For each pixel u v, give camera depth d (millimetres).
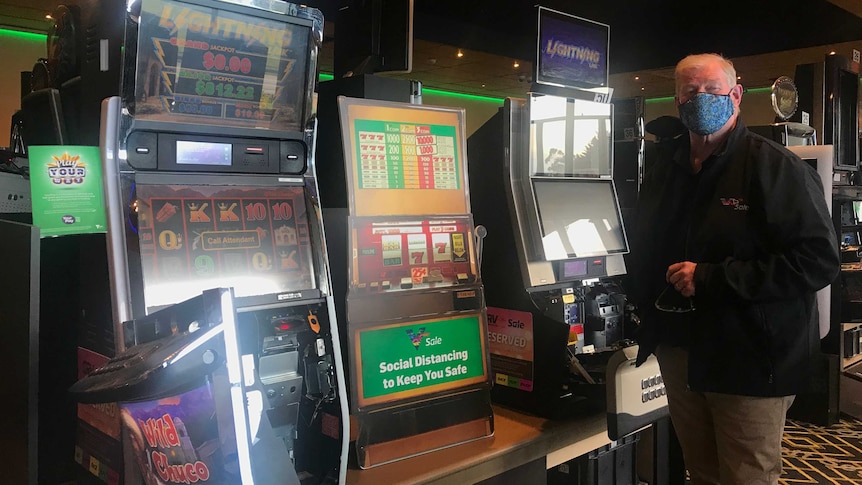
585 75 3309
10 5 7332
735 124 2250
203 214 1861
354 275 2252
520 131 2900
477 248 2582
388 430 2285
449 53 9727
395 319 2330
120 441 1724
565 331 2674
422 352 2381
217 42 1854
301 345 1962
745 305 2115
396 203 2396
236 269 1891
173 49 1777
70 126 2164
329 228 2369
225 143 1923
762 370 2107
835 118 5582
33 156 1629
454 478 2262
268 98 1988
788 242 2049
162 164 1814
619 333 3211
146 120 1764
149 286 1732
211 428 1246
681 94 2258
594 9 7672
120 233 1703
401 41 2871
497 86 12828
